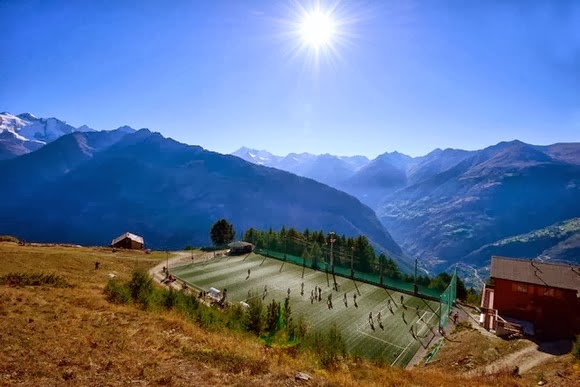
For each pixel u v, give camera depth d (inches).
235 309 1396.4
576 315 1884.8
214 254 4040.4
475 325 2058.3
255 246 4365.2
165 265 3312.0
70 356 628.7
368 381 783.1
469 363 1314.0
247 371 676.7
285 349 960.3
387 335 1910.7
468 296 2974.9
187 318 1131.9
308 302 2436.0
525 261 2193.7
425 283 3088.1
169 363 671.1
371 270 3417.8
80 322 852.6
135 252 3762.3
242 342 954.1
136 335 820.6
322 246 4269.2
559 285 1929.1
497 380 953.5
